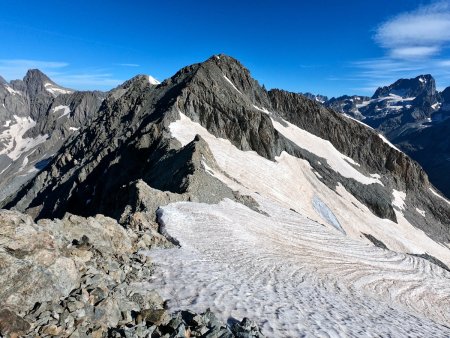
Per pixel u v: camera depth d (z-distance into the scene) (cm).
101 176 7575
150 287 1555
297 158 10006
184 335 1109
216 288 1688
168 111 8494
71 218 1828
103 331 1026
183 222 3009
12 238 1108
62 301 1074
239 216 3850
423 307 3133
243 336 1191
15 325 905
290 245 3616
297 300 1859
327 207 8681
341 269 3356
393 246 8781
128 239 2147
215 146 7931
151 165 6325
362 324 1728
